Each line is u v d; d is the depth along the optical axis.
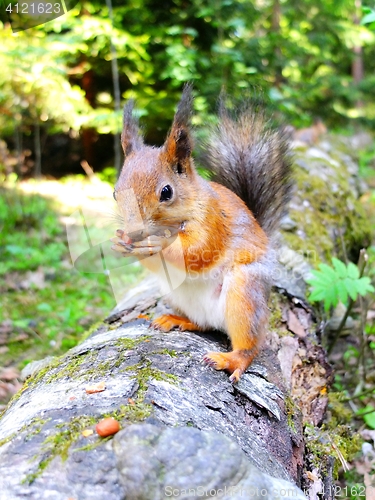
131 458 0.23
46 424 0.28
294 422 0.39
